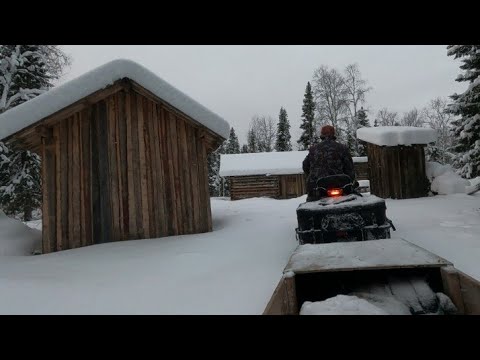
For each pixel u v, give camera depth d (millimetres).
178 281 3396
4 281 3541
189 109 6195
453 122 10828
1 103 10641
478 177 9906
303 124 49125
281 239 4945
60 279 3635
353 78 36531
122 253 4879
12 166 11047
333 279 2490
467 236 4227
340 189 3861
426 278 2393
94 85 5836
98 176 6074
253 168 24938
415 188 8852
